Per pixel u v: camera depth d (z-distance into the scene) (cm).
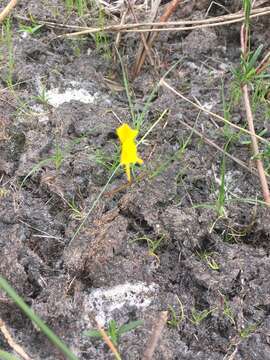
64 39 27
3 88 25
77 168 22
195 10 29
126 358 18
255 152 22
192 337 18
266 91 25
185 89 26
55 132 23
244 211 21
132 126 24
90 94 25
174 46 27
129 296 19
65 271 19
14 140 23
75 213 21
